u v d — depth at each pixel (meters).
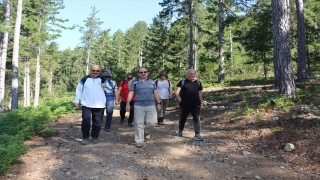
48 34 26.12
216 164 4.97
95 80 6.32
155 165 4.91
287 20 8.62
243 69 28.94
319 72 16.45
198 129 6.57
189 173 4.56
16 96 16.69
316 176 4.25
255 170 4.64
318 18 19.30
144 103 6.15
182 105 6.69
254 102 9.48
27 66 29.25
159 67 24.94
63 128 8.10
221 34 20.31
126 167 4.77
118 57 56.84
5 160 4.34
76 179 4.21
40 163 4.87
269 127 6.61
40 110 10.44
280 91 8.70
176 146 6.14
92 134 6.41
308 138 5.50
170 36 24.30
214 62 19.86
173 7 21.62
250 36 18.05
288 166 4.74
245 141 6.21
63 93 59.72
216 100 12.29
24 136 6.48
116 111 12.59
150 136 7.11
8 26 15.92
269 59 16.86
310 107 7.32
